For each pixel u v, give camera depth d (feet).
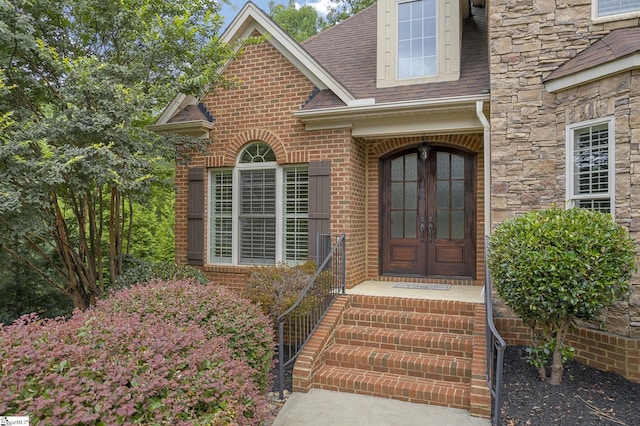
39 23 20.70
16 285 27.43
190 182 25.55
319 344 16.63
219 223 25.62
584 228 13.69
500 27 19.20
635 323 15.11
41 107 22.94
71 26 21.85
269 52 24.03
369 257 25.31
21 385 6.35
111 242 23.29
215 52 22.53
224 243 25.46
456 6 22.91
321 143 22.77
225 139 24.93
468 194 24.16
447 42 23.02
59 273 25.71
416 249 25.09
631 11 17.60
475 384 13.85
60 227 22.89
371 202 25.27
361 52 27.84
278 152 23.68
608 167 16.11
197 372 8.26
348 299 19.84
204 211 25.27
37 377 6.62
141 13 20.92
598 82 16.42
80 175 18.79
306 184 23.73
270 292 18.16
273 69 23.94
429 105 20.36
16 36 18.19
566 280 13.39
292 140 23.41
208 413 7.60
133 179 20.52
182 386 7.52
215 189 25.76
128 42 21.89
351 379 15.49
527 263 13.76
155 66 22.26
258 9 23.63
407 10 24.12
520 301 14.30
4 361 6.93
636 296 15.11
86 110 18.43
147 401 6.93
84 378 6.66
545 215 14.89
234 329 12.63
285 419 13.38
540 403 13.56
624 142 15.48
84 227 23.88
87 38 22.31
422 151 24.39
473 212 23.99
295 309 17.12
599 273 13.23
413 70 23.90
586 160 17.11
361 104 21.22
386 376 15.76
